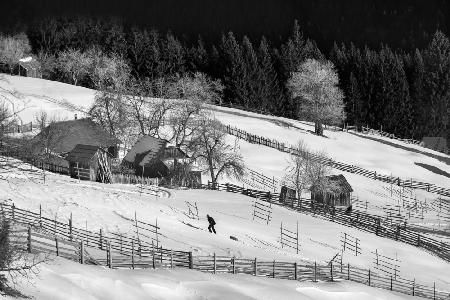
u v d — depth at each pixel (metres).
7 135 113.62
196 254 74.44
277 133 174.00
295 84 199.25
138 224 82.12
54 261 57.50
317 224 102.62
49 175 103.81
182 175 122.69
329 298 70.06
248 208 103.50
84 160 111.00
